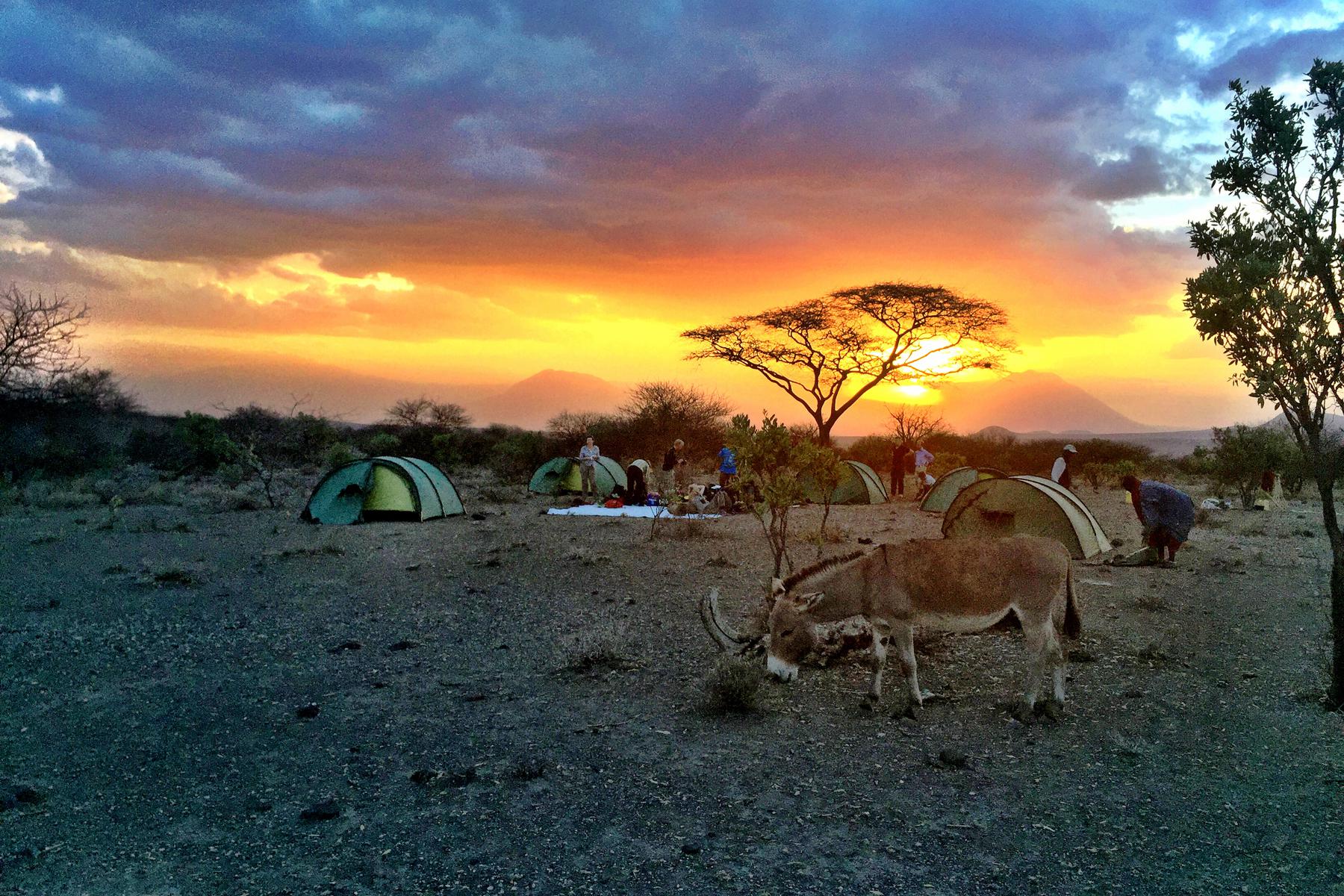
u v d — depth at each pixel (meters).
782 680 6.64
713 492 21.73
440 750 5.99
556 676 7.74
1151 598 10.39
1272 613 10.01
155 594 11.17
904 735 6.22
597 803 5.12
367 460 19.38
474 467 40.66
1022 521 13.62
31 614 10.02
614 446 41.84
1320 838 4.60
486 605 10.70
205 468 31.02
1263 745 5.93
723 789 5.31
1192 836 4.67
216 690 7.32
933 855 4.48
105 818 4.95
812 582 6.77
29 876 4.28
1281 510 22.14
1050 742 6.05
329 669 7.97
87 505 21.53
